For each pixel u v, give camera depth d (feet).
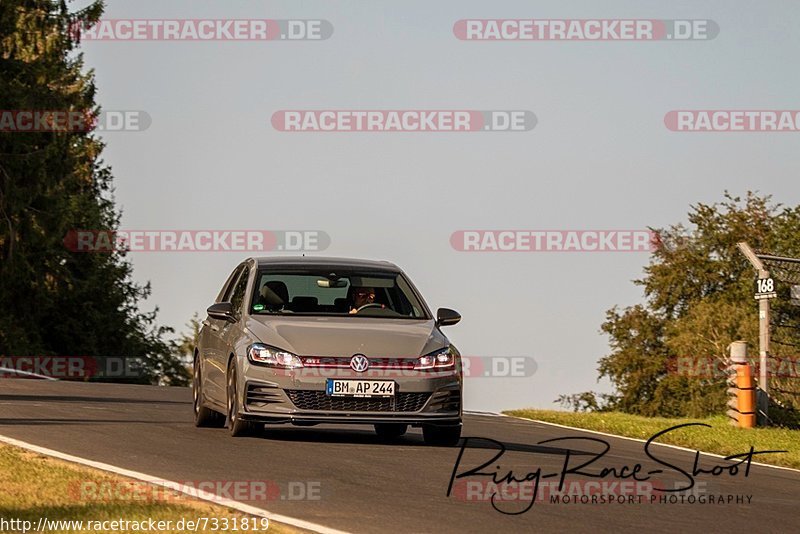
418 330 152.35
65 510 95.66
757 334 613.52
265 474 119.14
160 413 187.21
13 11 517.96
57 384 248.32
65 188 556.51
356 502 105.70
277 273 160.76
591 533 96.43
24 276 552.41
